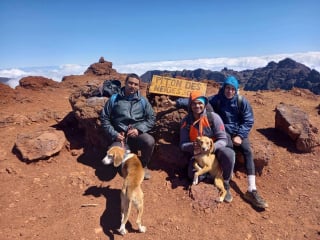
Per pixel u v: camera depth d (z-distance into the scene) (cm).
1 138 344
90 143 330
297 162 322
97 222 238
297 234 238
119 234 229
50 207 252
